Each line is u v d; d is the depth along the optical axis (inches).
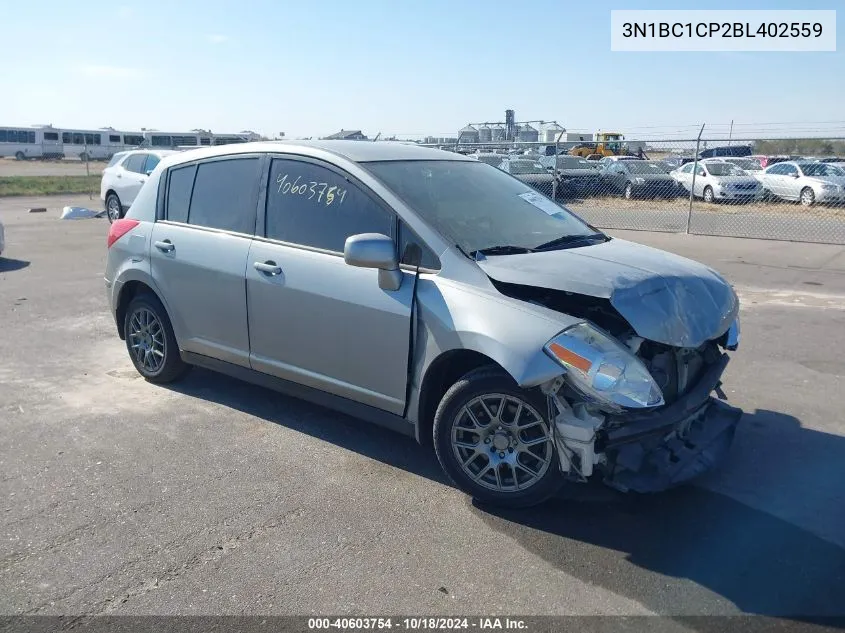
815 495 153.7
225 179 196.2
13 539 135.8
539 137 1040.2
